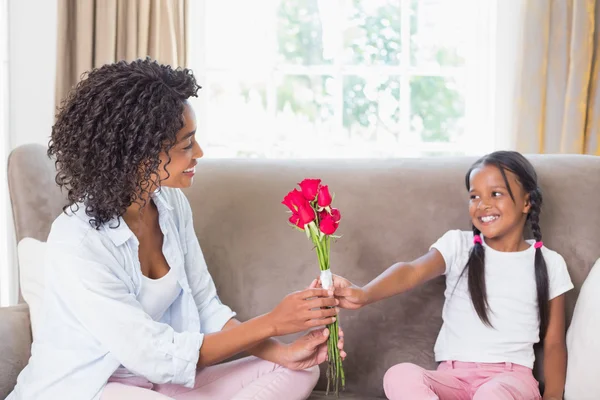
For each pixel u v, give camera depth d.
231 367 1.58
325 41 3.12
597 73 2.80
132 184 1.40
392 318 1.83
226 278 1.87
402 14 3.11
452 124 3.16
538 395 1.65
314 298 1.44
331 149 3.16
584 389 1.59
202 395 1.52
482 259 1.80
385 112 3.15
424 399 1.52
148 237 1.53
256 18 3.10
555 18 2.80
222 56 3.12
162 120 1.38
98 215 1.39
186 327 1.56
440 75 3.14
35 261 1.73
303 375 1.54
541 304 1.76
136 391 1.32
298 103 3.14
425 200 1.88
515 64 2.85
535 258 1.79
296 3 3.10
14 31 2.93
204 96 3.09
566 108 2.78
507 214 1.77
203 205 1.92
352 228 1.87
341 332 1.49
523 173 1.78
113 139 1.35
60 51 2.69
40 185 1.81
